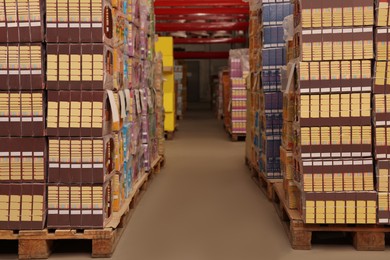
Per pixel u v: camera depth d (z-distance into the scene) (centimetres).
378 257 379
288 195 439
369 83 393
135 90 540
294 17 438
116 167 430
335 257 379
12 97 374
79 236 379
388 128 388
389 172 388
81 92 374
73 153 378
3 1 370
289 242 418
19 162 377
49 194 380
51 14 373
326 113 395
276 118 581
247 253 391
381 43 388
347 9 393
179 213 513
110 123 407
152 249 400
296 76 417
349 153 394
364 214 390
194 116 1966
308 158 396
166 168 790
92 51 374
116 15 424
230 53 1162
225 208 534
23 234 376
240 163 838
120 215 419
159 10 1420
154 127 720
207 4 1298
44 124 375
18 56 372
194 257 382
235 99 1141
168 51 1204
